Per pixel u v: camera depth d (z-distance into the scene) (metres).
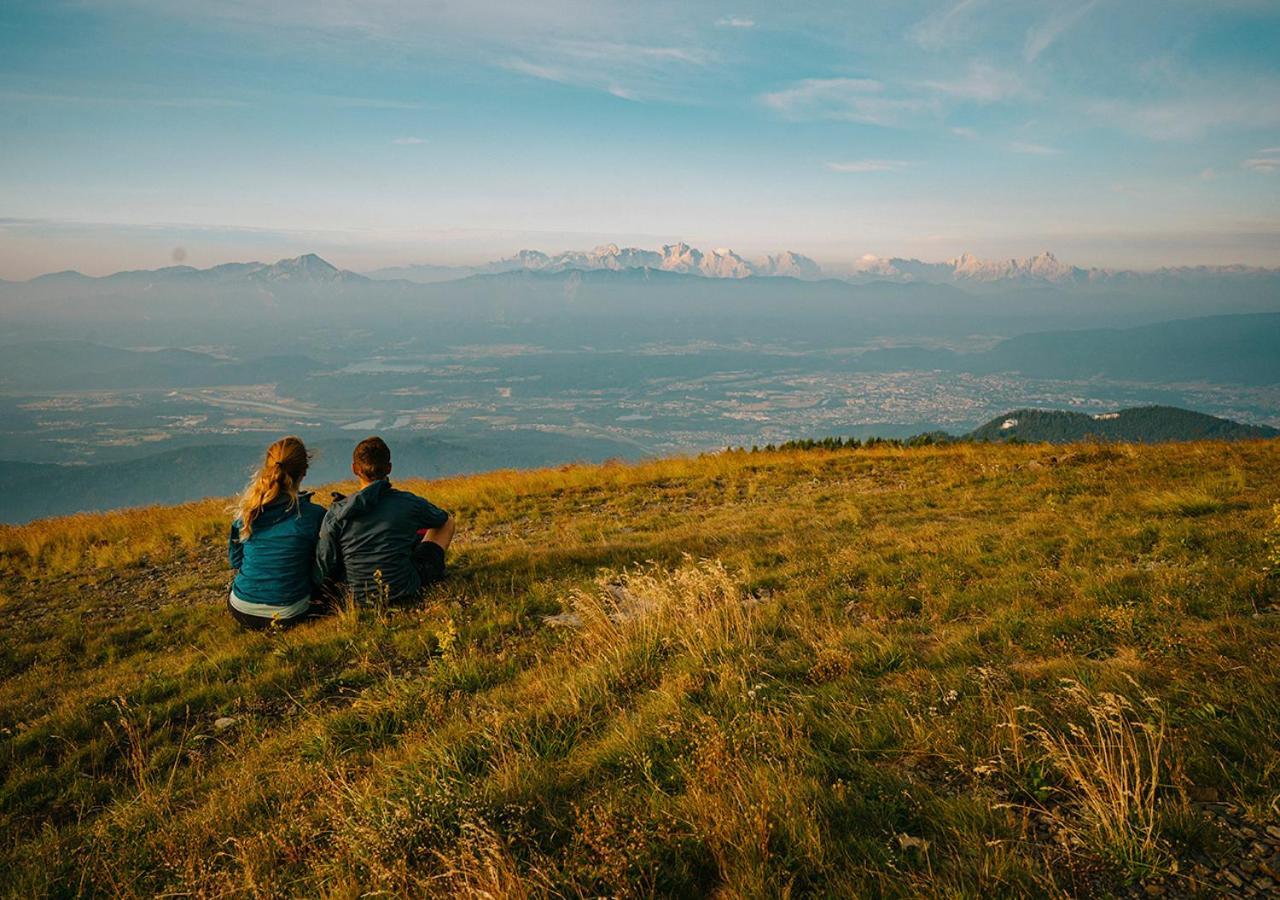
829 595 7.47
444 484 20.92
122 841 4.08
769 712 4.53
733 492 17.34
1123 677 4.48
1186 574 6.95
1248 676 4.30
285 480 7.64
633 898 2.95
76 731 5.66
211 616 8.90
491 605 7.67
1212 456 15.95
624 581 8.31
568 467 23.52
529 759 4.29
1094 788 3.20
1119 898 2.73
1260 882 2.70
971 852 3.01
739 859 3.12
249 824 4.10
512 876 3.01
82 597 11.27
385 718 5.36
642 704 5.02
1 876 3.84
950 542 9.54
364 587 7.75
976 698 4.50
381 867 3.24
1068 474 15.48
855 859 3.09
